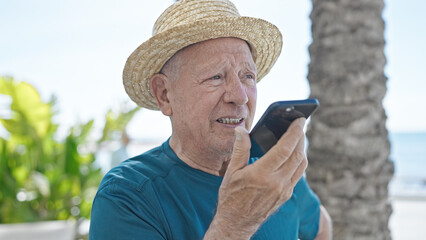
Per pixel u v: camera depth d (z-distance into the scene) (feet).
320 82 8.61
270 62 5.28
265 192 3.13
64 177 14.01
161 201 4.00
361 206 8.28
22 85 13.62
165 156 4.44
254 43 4.64
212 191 4.25
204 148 4.18
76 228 14.21
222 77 4.09
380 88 8.52
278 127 3.32
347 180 8.31
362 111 8.28
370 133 8.30
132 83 4.87
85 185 14.61
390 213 8.84
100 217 3.84
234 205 3.26
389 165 8.66
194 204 4.12
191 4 4.36
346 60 8.39
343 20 8.45
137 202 3.89
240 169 3.23
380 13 8.70
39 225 12.08
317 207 5.41
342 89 8.37
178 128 4.31
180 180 4.19
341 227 8.35
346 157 8.31
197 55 4.09
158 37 4.11
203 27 3.95
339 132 8.36
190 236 3.95
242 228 3.35
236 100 3.98
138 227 3.76
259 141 3.42
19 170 14.03
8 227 11.62
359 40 8.38
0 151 13.67
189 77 4.13
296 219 4.90
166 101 4.53
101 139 15.75
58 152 15.28
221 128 4.09
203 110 4.05
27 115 13.98
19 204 13.60
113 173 4.25
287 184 3.22
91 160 15.21
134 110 15.99
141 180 4.06
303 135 3.15
